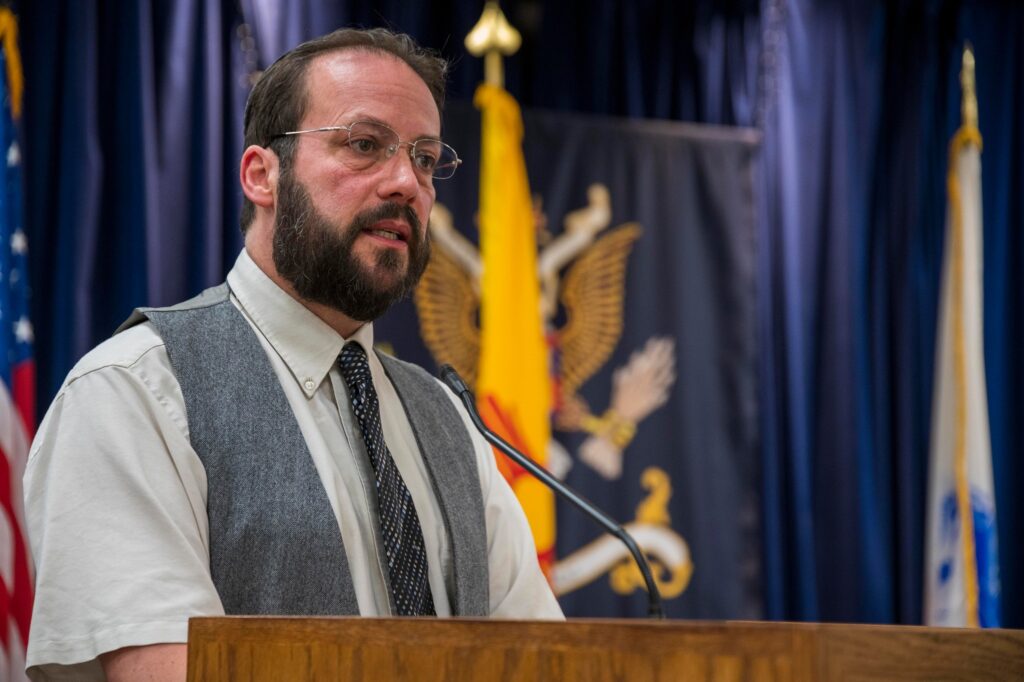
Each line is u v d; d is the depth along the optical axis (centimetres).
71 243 551
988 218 734
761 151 700
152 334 260
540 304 638
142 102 574
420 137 282
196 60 595
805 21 715
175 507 237
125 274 563
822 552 681
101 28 582
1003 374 719
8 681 471
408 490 276
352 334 284
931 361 706
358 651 174
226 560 243
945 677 174
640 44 705
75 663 222
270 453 254
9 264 521
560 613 297
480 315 627
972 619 660
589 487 635
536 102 684
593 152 667
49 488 237
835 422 689
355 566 255
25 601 483
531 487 601
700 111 703
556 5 695
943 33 742
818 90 711
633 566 632
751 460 658
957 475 675
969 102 719
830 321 696
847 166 705
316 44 288
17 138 537
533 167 657
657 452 647
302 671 177
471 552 280
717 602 641
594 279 655
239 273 281
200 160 588
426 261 287
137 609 221
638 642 160
